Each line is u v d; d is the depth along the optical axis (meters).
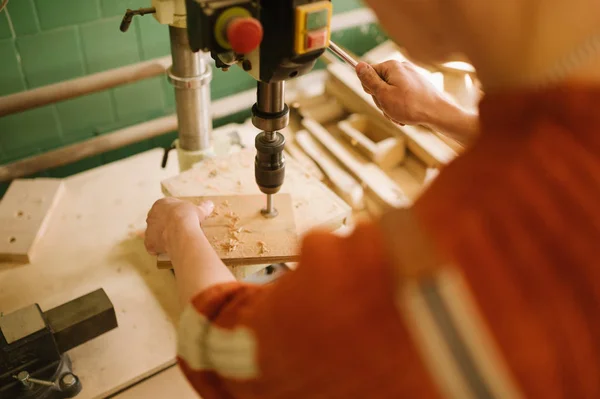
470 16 0.34
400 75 0.88
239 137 1.38
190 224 0.71
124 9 1.29
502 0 0.32
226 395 0.48
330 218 0.96
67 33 1.25
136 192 1.25
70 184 1.25
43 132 1.36
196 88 1.01
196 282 0.59
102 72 1.29
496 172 0.34
